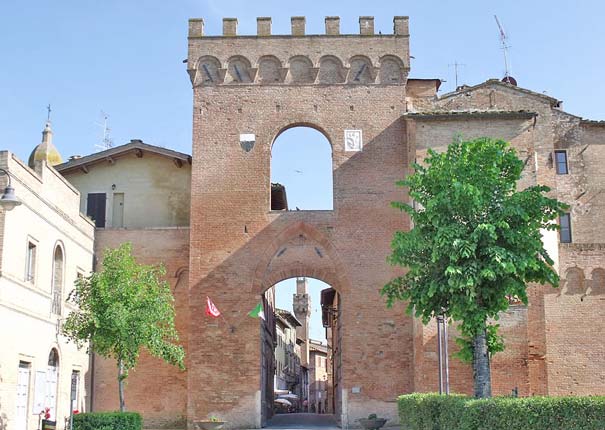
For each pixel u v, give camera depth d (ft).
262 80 127.13
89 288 104.42
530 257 77.36
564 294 120.06
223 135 125.29
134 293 103.45
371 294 119.75
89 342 121.80
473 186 78.13
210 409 116.98
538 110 127.13
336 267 120.78
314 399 359.87
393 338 118.32
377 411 116.26
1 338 89.15
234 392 117.39
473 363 84.64
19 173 95.96
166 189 136.67
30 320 98.99
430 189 83.61
